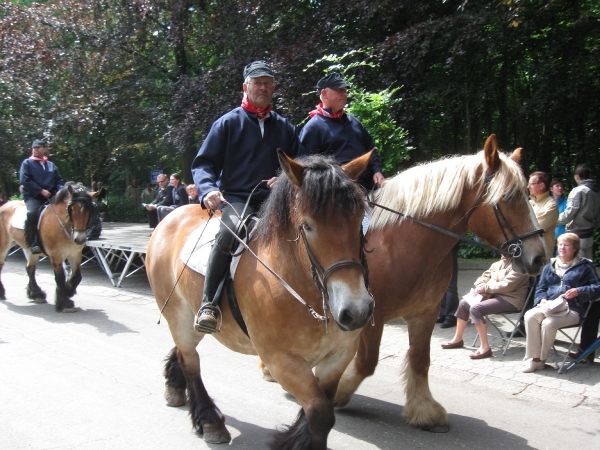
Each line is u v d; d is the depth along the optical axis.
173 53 15.16
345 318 2.29
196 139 12.45
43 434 3.66
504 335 5.86
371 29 9.87
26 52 14.14
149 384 4.62
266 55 10.70
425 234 3.51
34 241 7.63
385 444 3.52
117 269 11.02
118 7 14.47
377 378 4.80
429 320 3.79
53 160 20.45
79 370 4.95
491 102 11.79
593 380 4.57
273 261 2.80
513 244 3.33
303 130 4.37
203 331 3.12
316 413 2.63
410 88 9.55
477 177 3.46
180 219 4.04
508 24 8.21
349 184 2.44
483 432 3.68
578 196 6.70
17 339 6.00
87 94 14.33
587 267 4.88
